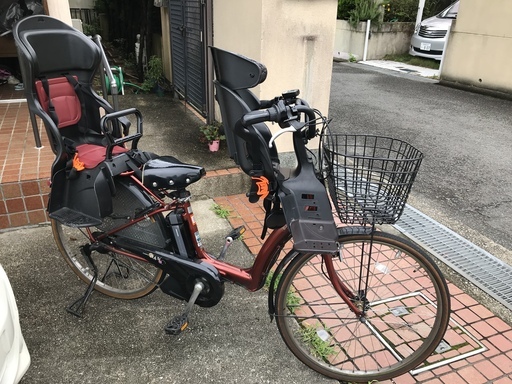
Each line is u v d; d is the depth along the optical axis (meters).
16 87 6.19
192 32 5.64
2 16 5.82
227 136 2.21
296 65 4.25
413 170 1.91
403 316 2.81
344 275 2.95
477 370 2.46
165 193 2.48
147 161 2.50
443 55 9.79
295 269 2.23
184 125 5.61
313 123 2.01
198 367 2.42
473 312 2.92
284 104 1.95
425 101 8.37
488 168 5.34
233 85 2.00
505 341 2.68
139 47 7.95
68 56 2.64
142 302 2.89
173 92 7.10
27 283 3.02
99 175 2.40
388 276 3.08
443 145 6.04
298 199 2.06
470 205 4.46
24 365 2.01
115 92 3.46
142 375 2.36
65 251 2.89
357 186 1.98
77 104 2.76
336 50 13.80
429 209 4.36
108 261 3.11
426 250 3.62
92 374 2.35
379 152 5.58
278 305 2.30
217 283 2.39
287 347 2.53
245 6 4.21
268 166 2.06
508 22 8.36
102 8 11.98
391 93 8.95
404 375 2.42
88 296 2.73
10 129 4.54
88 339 2.58
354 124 6.80
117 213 2.56
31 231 3.58
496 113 7.64
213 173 4.29
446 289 2.20
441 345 2.63
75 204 2.56
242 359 2.48
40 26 2.50
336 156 2.09
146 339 2.60
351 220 2.01
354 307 2.34
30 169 3.63
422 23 12.31
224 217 3.91
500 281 3.26
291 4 4.01
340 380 2.38
